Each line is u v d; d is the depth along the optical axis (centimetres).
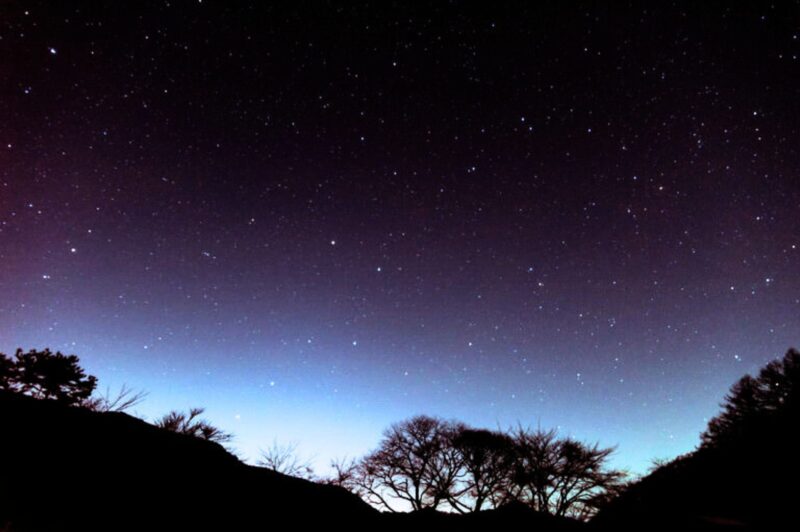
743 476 1159
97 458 833
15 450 755
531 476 1861
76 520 645
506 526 1543
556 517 1653
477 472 1989
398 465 2058
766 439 1272
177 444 1041
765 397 1453
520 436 2028
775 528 919
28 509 627
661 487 1341
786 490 1016
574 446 1917
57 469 754
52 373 1274
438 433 2175
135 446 936
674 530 1077
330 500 1185
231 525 824
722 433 1454
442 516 1633
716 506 1095
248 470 1129
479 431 2109
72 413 962
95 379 1359
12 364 1260
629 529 1225
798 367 1416
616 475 1744
